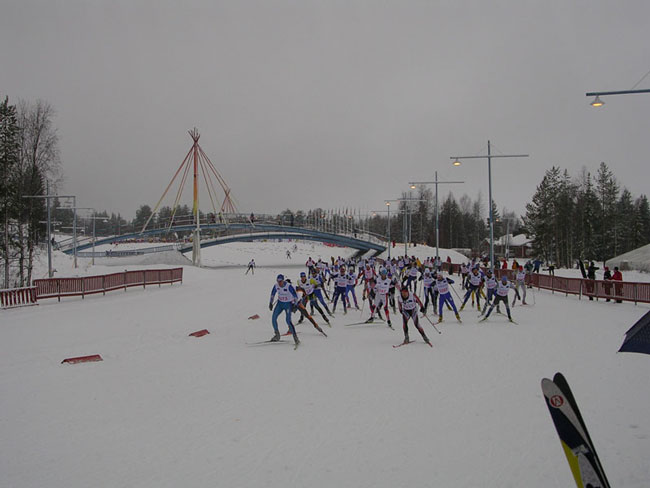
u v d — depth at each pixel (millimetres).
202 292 30469
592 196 68125
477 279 20312
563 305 22594
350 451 6207
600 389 8828
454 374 10016
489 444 6418
